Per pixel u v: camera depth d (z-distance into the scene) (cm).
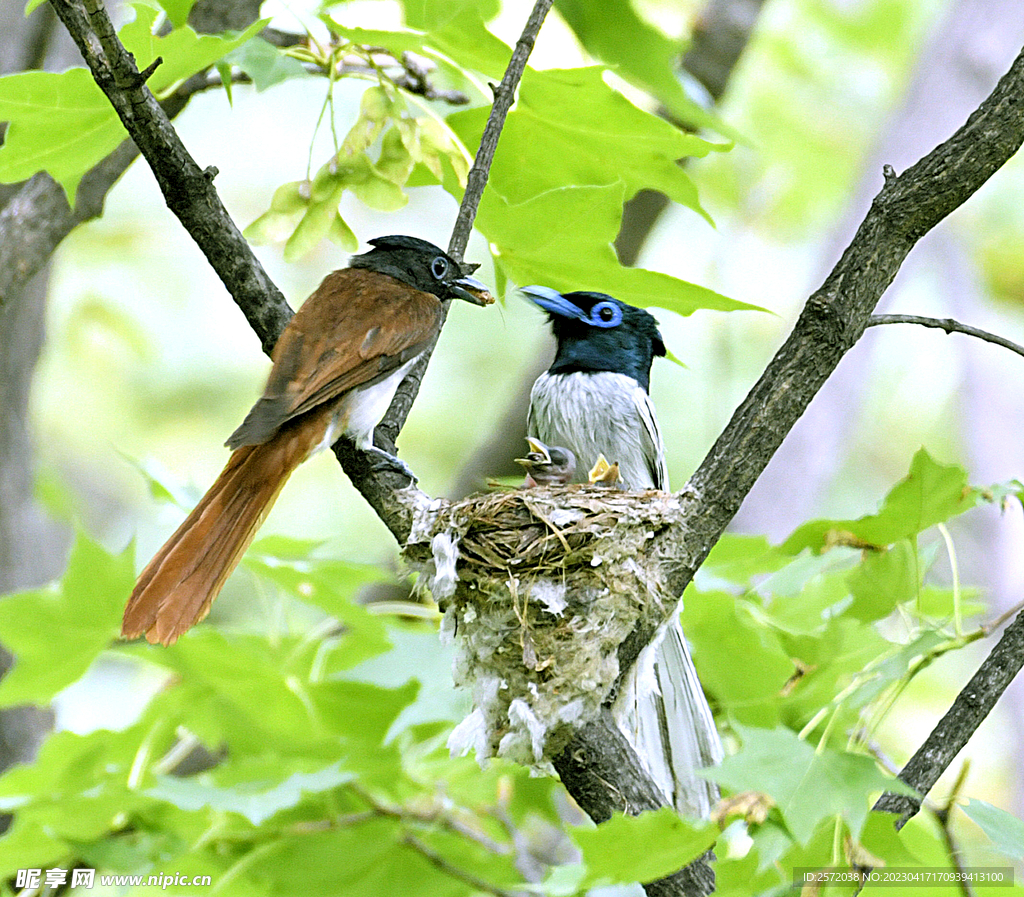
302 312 911
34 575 1310
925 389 1961
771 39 1878
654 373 1897
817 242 1948
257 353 2036
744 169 1897
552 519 821
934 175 716
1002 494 805
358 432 873
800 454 1414
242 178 1988
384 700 987
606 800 757
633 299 879
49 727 1272
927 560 857
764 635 957
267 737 996
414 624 1073
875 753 867
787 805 608
